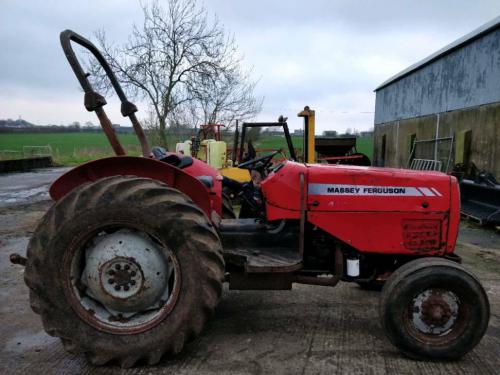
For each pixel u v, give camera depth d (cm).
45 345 290
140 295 255
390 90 1580
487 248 551
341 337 299
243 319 329
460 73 1017
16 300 366
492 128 874
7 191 1096
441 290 263
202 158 1038
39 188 1162
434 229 291
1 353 279
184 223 250
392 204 290
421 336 264
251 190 376
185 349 281
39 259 251
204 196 285
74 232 251
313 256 309
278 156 1130
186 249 250
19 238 580
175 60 1472
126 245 256
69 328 254
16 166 1777
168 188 261
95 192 254
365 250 293
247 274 291
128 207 249
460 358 269
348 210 291
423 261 268
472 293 258
